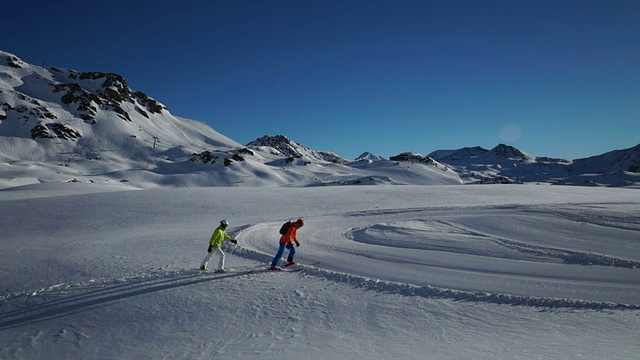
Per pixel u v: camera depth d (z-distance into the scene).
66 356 5.98
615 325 5.98
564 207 22.31
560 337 5.57
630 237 14.29
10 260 13.36
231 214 27.58
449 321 6.33
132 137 199.50
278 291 8.31
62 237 19.83
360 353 5.26
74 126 189.25
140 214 27.64
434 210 26.22
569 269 10.05
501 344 5.38
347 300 7.57
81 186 57.81
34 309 8.03
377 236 16.47
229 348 5.71
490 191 41.97
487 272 9.92
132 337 6.45
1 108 177.12
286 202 33.59
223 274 9.98
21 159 147.62
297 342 5.75
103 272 10.89
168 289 8.73
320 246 14.83
